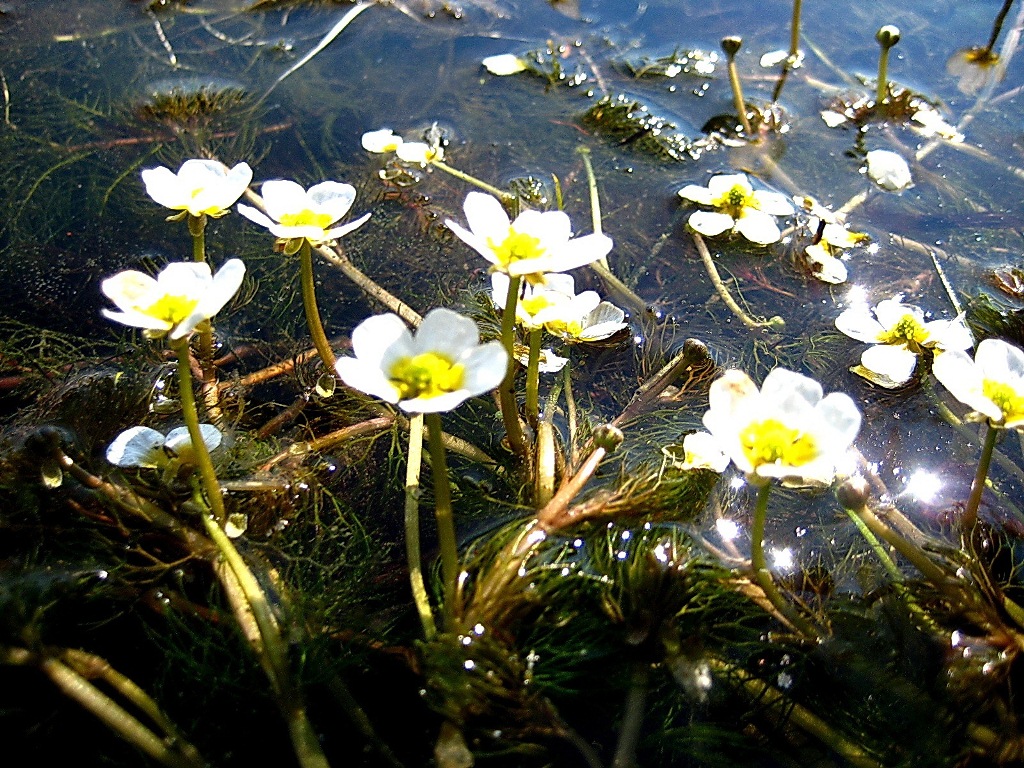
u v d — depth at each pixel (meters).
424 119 0.26
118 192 0.23
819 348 0.19
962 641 0.14
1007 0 0.26
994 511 0.16
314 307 0.18
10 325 0.19
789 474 0.12
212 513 0.15
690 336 0.20
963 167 0.24
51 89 0.26
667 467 0.16
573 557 0.15
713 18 0.31
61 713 0.13
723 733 0.13
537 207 0.23
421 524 0.16
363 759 0.13
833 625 0.14
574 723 0.13
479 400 0.18
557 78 0.28
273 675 0.13
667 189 0.24
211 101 0.26
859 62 0.28
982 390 0.14
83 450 0.16
